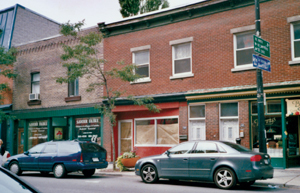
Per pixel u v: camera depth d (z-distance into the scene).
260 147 10.83
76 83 20.38
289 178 11.33
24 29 25.28
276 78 13.77
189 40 16.09
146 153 17.59
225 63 15.06
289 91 13.32
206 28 15.70
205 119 15.38
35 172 15.98
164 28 17.02
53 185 10.91
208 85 15.45
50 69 21.42
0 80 24.05
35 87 22.31
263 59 11.05
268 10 14.15
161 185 10.69
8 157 14.91
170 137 16.83
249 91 14.12
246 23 14.62
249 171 9.29
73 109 19.95
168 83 16.66
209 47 15.55
